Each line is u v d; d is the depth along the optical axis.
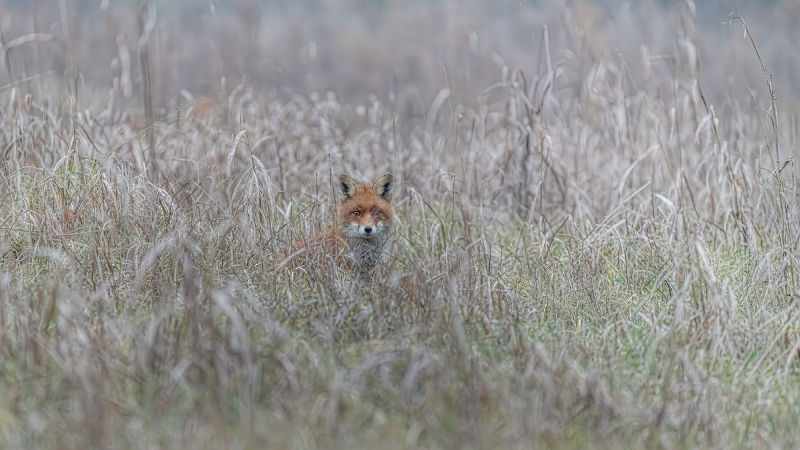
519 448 7.14
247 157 14.31
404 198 14.31
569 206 14.78
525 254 11.91
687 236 11.83
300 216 12.74
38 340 8.32
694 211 13.18
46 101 15.27
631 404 8.22
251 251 11.06
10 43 15.17
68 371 7.80
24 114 13.90
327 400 7.86
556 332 10.10
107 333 8.95
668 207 13.38
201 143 14.53
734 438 7.81
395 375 8.35
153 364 8.16
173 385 7.84
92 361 8.12
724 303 9.83
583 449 7.30
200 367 8.05
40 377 7.92
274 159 14.91
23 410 7.50
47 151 13.64
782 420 8.13
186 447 7.02
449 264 11.01
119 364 8.20
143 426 7.38
